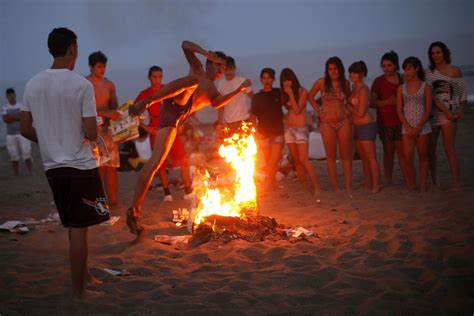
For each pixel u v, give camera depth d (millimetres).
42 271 4543
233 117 7875
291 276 4227
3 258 4945
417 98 6871
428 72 6977
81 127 3773
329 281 4133
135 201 5348
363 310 3551
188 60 5613
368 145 7324
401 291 3883
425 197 6699
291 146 7676
